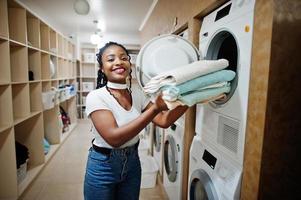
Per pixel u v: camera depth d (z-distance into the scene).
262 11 0.82
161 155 2.44
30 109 2.69
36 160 2.83
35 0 3.11
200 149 1.40
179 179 1.76
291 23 0.80
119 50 1.21
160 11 2.68
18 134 2.75
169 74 0.83
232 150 1.04
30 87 2.74
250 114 0.91
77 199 2.19
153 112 0.90
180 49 1.17
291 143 0.86
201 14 1.40
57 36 3.75
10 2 2.16
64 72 4.33
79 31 5.29
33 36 2.78
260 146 0.85
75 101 5.25
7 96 2.01
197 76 0.87
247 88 0.92
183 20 1.71
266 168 0.86
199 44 1.43
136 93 1.34
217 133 1.18
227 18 1.07
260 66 0.84
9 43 2.03
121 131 0.92
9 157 2.06
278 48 0.79
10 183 2.09
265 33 0.81
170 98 0.82
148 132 3.36
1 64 1.97
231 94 1.03
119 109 1.16
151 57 1.15
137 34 5.60
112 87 1.19
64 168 2.88
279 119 0.83
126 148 1.22
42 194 2.27
